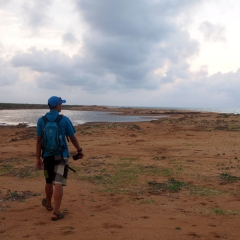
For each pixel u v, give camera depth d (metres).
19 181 7.28
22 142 16.45
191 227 4.18
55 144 4.26
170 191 6.32
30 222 4.34
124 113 71.31
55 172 4.43
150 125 27.03
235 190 6.38
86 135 19.06
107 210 4.99
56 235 3.82
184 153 11.42
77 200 5.60
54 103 4.47
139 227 4.15
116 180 7.29
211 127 22.72
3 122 38.06
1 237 3.76
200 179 7.40
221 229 4.12
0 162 10.01
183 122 28.41
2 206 5.16
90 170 8.42
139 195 6.02
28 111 78.38
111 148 13.14
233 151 11.62
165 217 4.64
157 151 12.12
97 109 99.62
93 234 3.86
